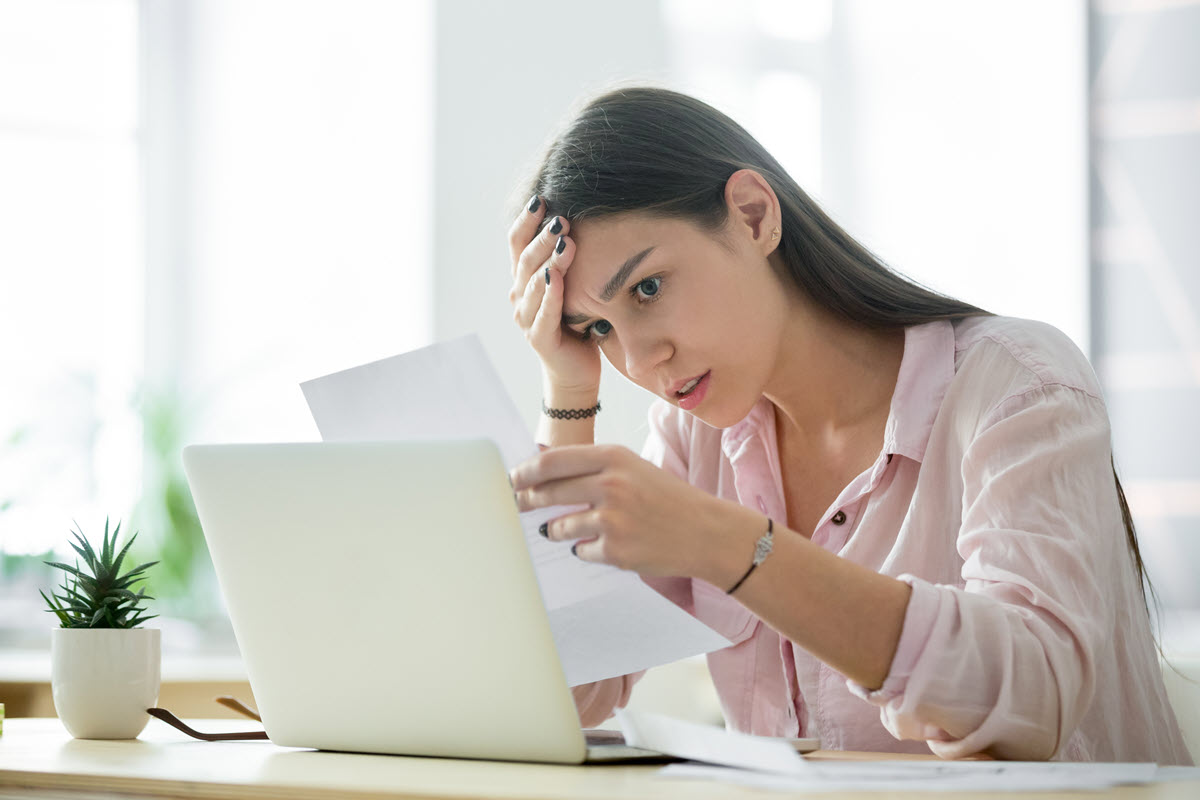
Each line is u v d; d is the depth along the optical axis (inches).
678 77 149.8
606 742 41.0
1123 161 142.6
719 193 54.1
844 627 38.2
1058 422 47.0
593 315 55.7
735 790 29.4
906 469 55.5
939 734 39.7
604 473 35.9
